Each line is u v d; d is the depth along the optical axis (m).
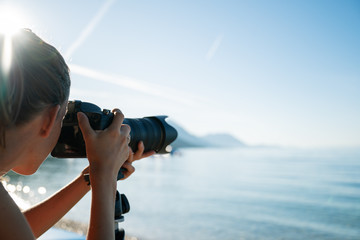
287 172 62.78
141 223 18.53
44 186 25.44
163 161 95.00
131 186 37.66
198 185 41.31
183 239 15.33
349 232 19.61
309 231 19.78
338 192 39.31
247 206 28.53
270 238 17.52
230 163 86.81
